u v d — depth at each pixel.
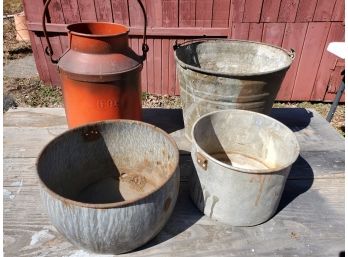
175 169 0.87
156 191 0.79
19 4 5.43
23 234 0.95
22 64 3.54
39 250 0.91
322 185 1.18
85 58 1.15
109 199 1.11
